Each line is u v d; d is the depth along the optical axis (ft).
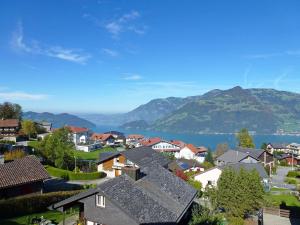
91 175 268.82
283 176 388.78
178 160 388.78
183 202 141.49
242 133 518.37
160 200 132.16
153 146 580.71
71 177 262.47
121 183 128.16
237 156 384.88
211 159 447.83
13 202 158.71
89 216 120.78
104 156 305.73
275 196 255.09
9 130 474.49
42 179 186.09
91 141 623.36
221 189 158.40
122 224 114.32
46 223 143.54
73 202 126.52
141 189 132.57
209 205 181.88
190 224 134.10
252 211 160.76
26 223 147.23
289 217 178.60
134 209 114.83
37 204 167.53
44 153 295.07
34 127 504.43
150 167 167.12
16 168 183.01
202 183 252.83
